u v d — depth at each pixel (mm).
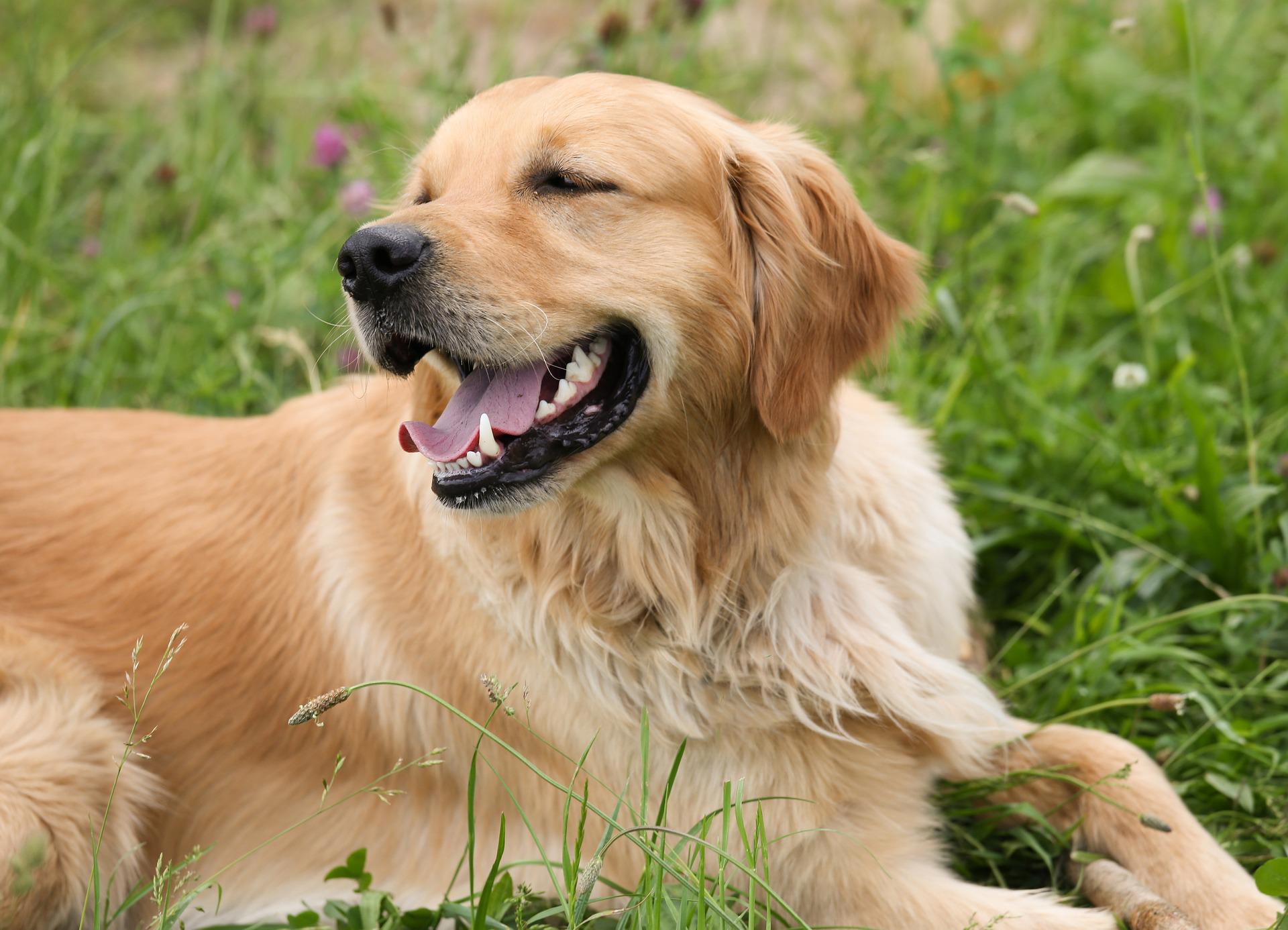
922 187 6934
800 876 3682
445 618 3875
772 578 3740
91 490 4266
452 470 3502
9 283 6195
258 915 4047
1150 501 4941
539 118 3578
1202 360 5836
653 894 3096
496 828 3963
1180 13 7121
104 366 5789
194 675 4090
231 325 5844
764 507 3719
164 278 6215
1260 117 7418
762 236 3648
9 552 4141
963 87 8008
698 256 3549
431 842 4023
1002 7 8773
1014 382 5617
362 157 6617
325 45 8734
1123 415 5285
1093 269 6633
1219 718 4051
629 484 3664
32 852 3234
